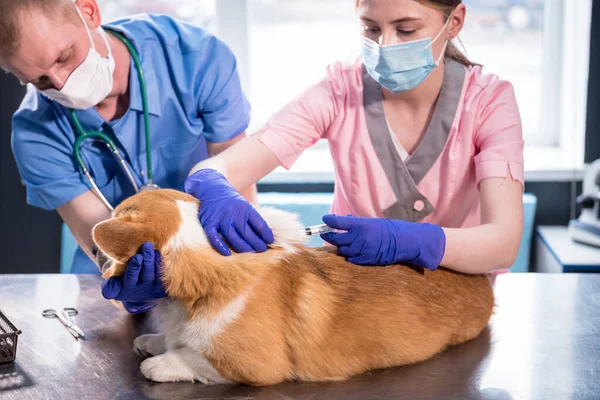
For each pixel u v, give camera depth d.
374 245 1.27
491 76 1.55
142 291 1.20
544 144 3.47
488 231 1.33
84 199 1.71
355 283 1.25
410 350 1.25
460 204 1.58
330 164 3.29
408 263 1.33
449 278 1.35
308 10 3.39
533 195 3.12
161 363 1.19
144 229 1.14
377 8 1.40
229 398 1.14
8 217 3.24
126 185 1.78
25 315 1.50
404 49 1.42
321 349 1.19
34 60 1.37
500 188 1.40
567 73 3.30
